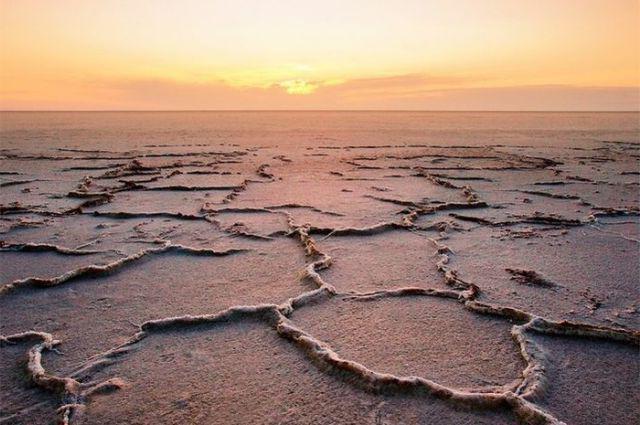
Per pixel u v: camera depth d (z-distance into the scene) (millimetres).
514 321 2887
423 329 2805
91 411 2051
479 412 2027
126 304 3191
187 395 2158
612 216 5793
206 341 2688
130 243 4625
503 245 4555
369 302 3209
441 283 3561
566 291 3346
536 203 6664
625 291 3340
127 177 9180
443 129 30000
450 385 2225
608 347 2572
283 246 4578
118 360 2473
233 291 3418
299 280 3629
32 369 2344
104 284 3568
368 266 3953
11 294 3365
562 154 13734
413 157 12820
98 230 5145
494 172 9891
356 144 17500
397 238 4840
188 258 4219
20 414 2055
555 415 1990
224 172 9812
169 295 3346
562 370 2346
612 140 19500
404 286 3494
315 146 16594
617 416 1982
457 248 4465
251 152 14391
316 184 8375
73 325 2881
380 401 2109
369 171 10102
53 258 4180
